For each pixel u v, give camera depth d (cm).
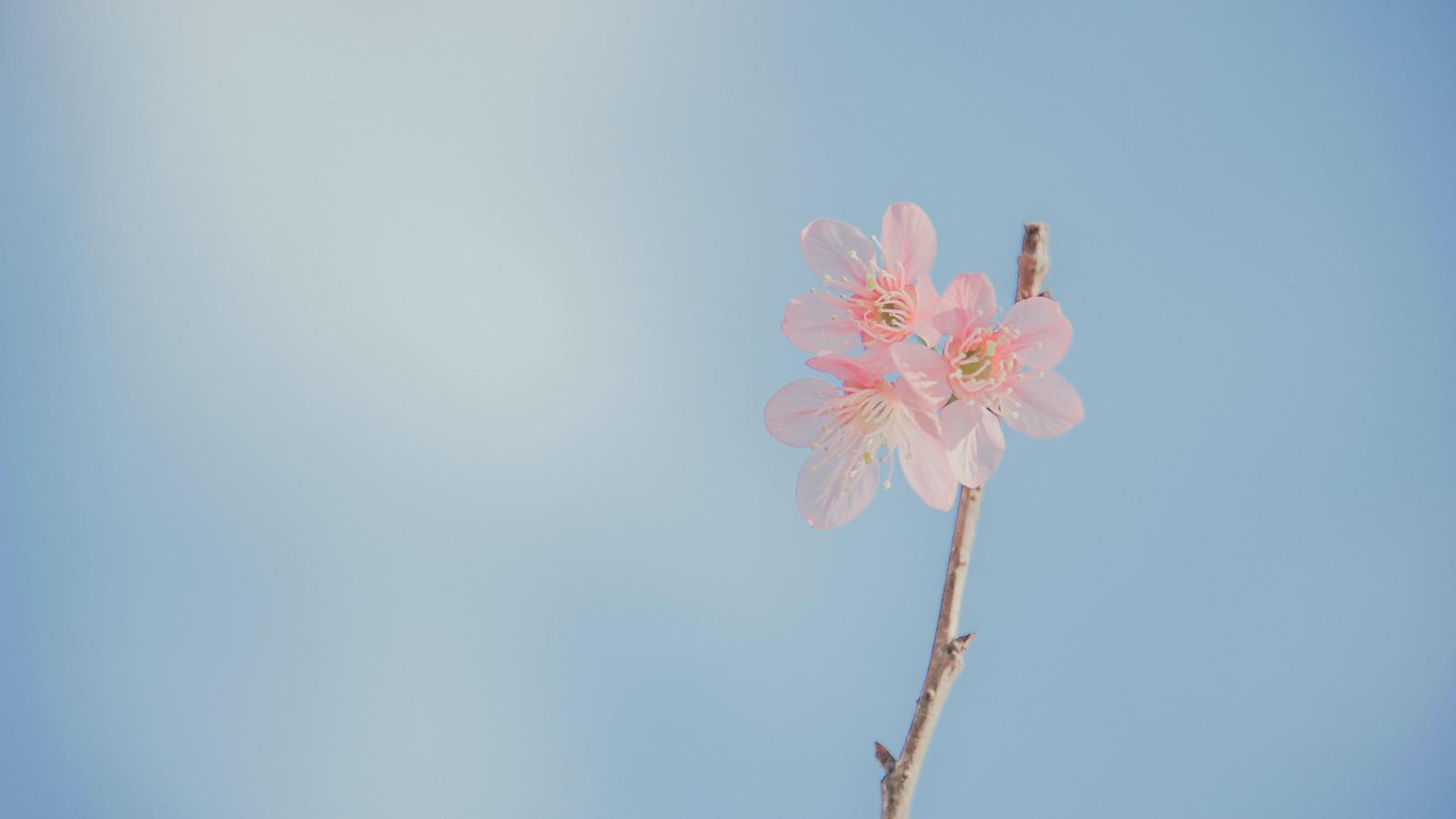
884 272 71
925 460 71
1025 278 70
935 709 68
